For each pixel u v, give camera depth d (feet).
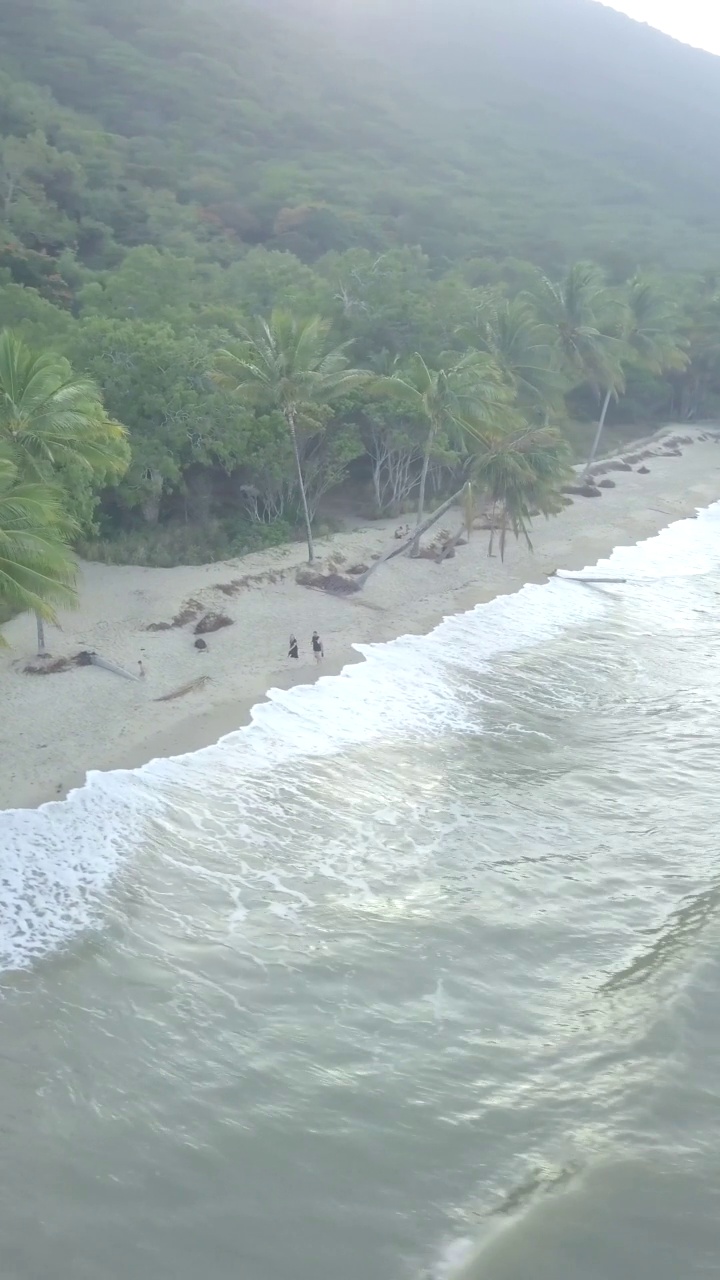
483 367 139.85
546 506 139.13
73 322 155.43
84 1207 45.55
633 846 75.36
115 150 325.42
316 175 367.86
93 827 71.67
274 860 70.95
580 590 136.98
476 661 109.09
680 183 597.11
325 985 59.82
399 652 108.99
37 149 269.85
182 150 355.77
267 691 95.61
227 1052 54.65
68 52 425.28
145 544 128.47
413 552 138.62
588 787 83.71
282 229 299.38
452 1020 57.72
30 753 80.12
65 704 88.43
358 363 169.27
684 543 165.58
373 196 353.10
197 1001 57.88
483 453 134.72
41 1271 42.65
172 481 131.85
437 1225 45.47
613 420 271.69
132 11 493.36
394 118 514.68
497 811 79.41
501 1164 48.70
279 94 484.33
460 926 65.57
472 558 143.43
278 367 120.67
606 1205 46.52
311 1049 55.21
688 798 82.33
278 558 130.11
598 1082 53.67
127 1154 48.29
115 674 94.84
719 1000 59.47
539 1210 46.16
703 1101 52.60
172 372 129.18
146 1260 43.42
